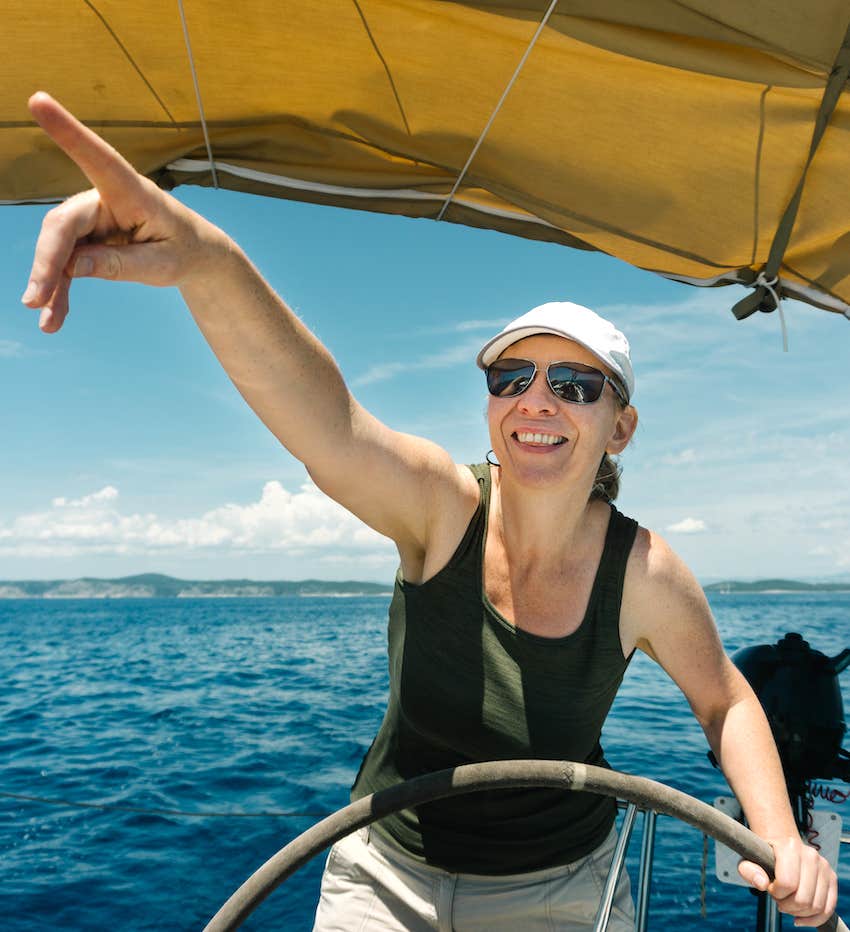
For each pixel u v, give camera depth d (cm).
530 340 147
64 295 84
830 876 123
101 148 82
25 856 495
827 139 224
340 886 168
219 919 116
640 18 205
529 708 147
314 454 128
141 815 577
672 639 157
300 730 994
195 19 216
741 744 151
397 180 260
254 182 258
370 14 215
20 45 220
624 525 156
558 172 250
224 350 113
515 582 148
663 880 408
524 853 155
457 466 151
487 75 229
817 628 3406
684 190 246
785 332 268
